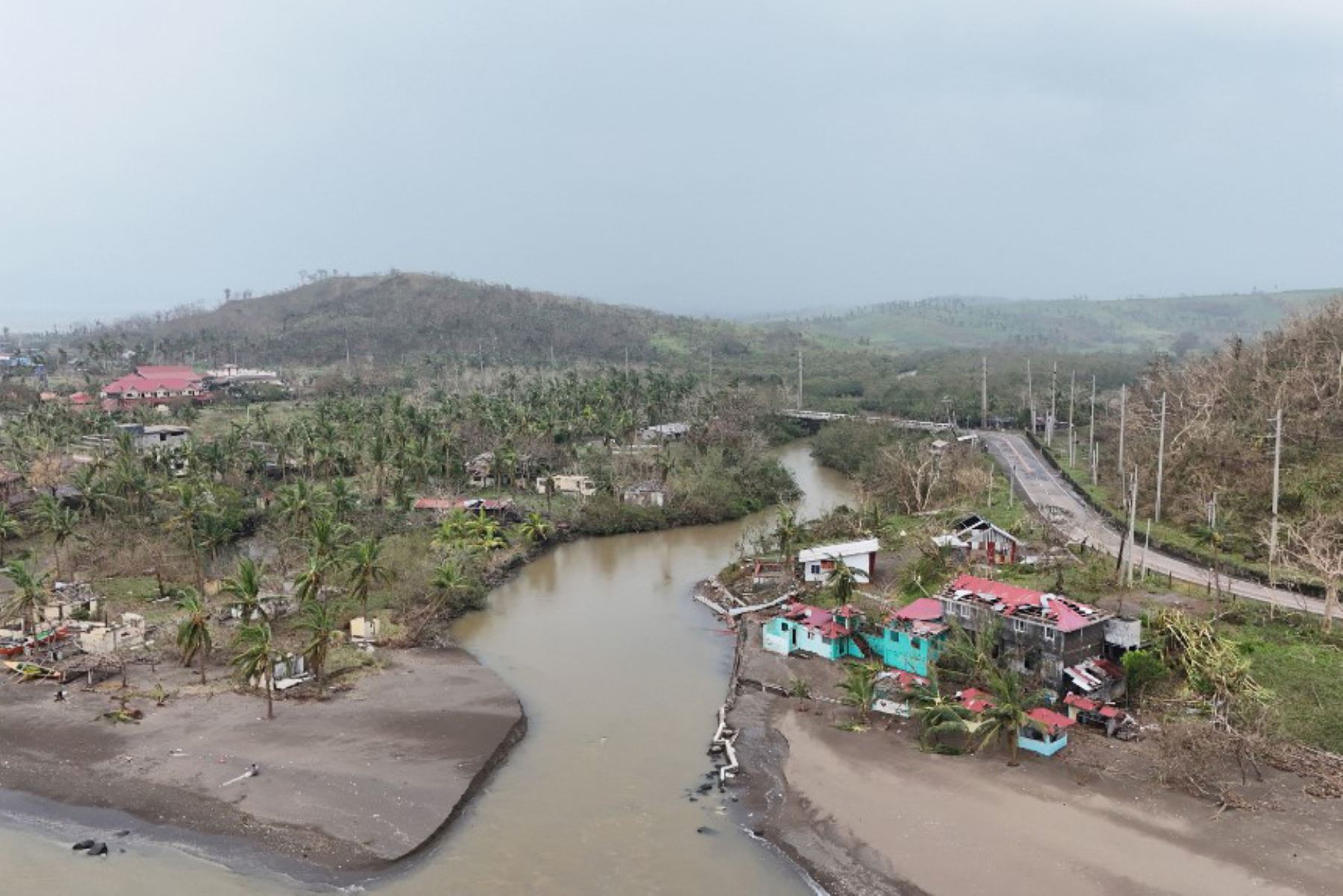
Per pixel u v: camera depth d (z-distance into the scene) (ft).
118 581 317.83
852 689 217.15
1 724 210.79
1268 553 281.13
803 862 163.43
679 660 263.49
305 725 211.61
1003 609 220.64
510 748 207.82
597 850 167.32
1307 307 479.41
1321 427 333.21
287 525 353.72
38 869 160.45
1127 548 304.71
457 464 462.19
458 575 299.58
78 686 230.89
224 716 215.31
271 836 168.66
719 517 434.30
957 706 198.70
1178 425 404.98
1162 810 168.96
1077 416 636.48
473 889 155.53
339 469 462.19
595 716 225.56
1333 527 273.95
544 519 403.34
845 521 377.91
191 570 327.88
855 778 187.93
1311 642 220.64
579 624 293.84
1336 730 187.52
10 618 263.49
